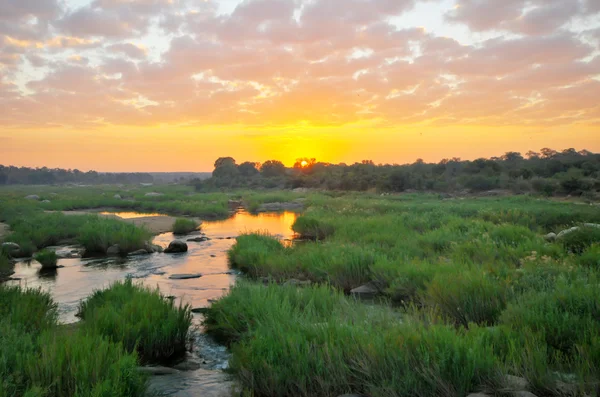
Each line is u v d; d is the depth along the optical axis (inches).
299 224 932.6
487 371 177.3
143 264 623.2
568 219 791.7
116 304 314.2
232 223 1304.1
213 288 462.6
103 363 189.6
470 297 284.8
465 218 925.2
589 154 4308.6
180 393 207.6
